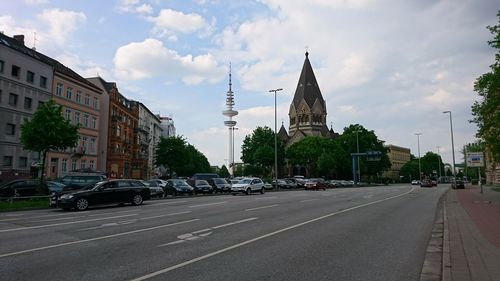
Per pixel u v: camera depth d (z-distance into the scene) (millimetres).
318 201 26891
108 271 7242
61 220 15930
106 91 66000
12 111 44000
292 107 121438
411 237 11500
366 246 9914
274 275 6992
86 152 58219
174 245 9867
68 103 54000
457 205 23797
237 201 26938
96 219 16141
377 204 24516
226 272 7180
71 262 7984
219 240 10609
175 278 6762
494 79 21188
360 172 96438
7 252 9039
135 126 80750
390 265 7891
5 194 27734
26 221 15672
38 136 28016
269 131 91000
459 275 6770
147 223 14406
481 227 13289
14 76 44469
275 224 14008
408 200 29344
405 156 181250
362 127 99438
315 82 120750
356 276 7012
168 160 77500
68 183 30406
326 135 117438
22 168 45375
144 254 8758
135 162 75688
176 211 19375
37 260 8180
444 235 11453
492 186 63594
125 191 23656
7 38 47344
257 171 88000
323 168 86938
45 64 49281
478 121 24625
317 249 9414
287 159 96562
